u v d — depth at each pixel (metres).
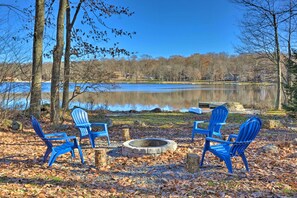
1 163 4.16
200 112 12.07
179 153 4.79
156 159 4.43
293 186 3.10
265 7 13.20
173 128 7.80
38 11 8.54
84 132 5.66
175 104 18.05
